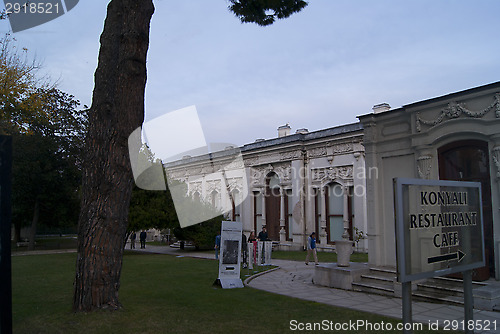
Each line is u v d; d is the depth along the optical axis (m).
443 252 5.09
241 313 7.47
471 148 9.67
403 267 4.43
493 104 9.04
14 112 19.47
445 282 9.36
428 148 10.29
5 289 4.25
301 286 11.30
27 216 29.62
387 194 11.30
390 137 11.30
